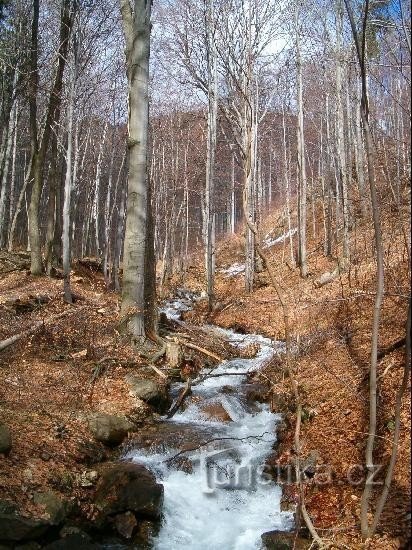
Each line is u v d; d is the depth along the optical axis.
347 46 20.50
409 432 6.71
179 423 9.23
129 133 11.67
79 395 8.97
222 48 19.52
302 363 11.04
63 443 7.23
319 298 15.77
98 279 23.59
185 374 11.42
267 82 30.67
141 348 11.46
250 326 16.33
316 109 31.25
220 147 34.50
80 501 6.35
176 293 24.48
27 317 12.50
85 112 22.53
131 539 6.26
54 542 5.59
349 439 7.43
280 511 6.85
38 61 19.48
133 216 11.70
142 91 11.59
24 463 6.43
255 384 11.11
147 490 6.61
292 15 21.58
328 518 6.20
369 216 21.53
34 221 18.89
